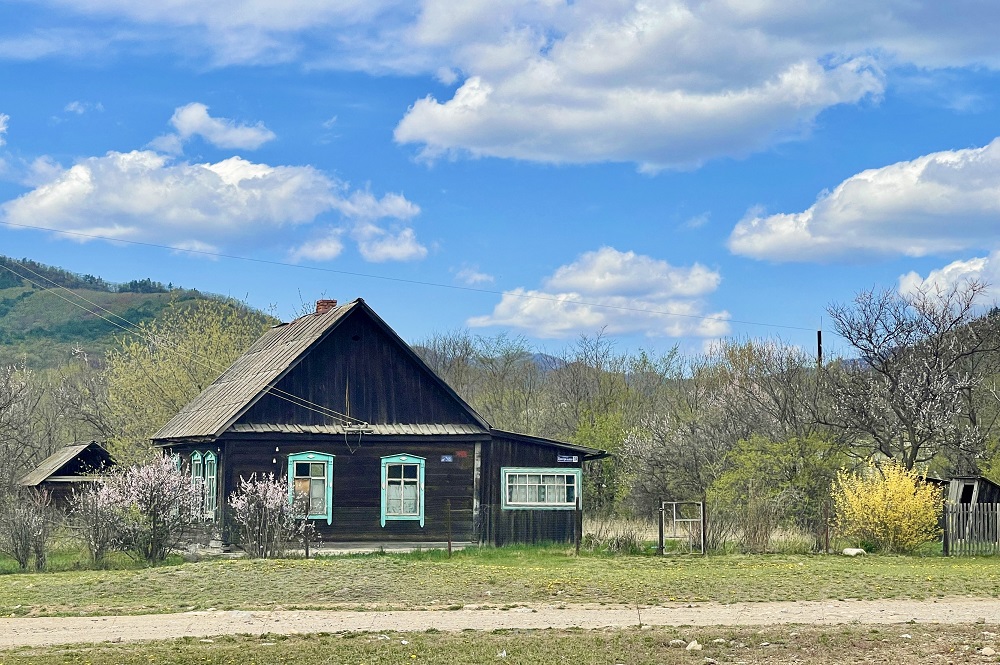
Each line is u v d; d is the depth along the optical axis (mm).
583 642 17812
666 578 25984
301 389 38531
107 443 57969
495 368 82125
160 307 162625
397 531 38375
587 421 58625
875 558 32438
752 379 51188
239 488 35844
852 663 16172
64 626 20094
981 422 52062
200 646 17750
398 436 38594
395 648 17312
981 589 24547
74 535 32219
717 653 16875
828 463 41188
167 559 31844
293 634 18906
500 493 39000
